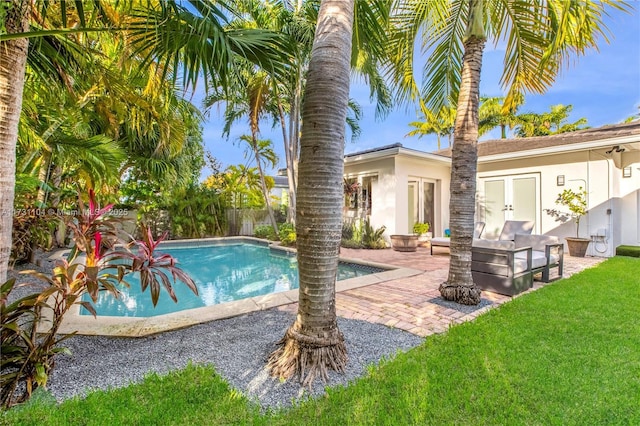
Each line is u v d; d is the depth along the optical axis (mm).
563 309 3979
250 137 13375
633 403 2078
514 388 2266
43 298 2119
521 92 5824
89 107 5953
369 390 2225
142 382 2344
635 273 6129
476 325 3465
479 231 9664
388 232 10891
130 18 2773
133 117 5742
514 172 10359
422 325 3598
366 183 12039
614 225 8523
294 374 2453
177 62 2436
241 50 2660
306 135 2488
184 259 10570
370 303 4434
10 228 2039
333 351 2551
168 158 11148
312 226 2482
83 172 6629
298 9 8180
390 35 5055
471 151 4367
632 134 7984
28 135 4855
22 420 1857
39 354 2229
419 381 2338
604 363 2611
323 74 2439
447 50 5492
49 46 3271
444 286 4574
